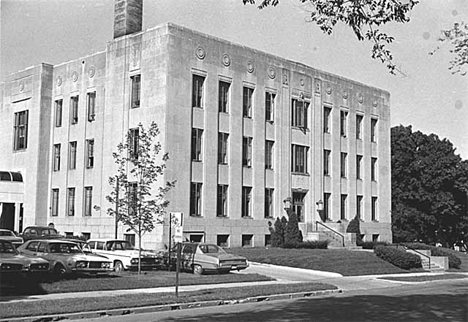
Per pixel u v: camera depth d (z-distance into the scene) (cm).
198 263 2648
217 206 3931
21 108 4759
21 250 2312
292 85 4550
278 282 2516
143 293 1917
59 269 2230
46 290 1875
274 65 4422
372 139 5341
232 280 2408
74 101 4453
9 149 4816
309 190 4612
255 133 4231
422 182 6103
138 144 2956
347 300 1977
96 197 4097
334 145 4875
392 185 6234
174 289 2084
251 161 4200
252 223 4131
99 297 1764
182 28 3791
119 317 1532
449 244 6278
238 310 1680
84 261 2214
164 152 3609
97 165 4125
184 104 3756
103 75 4194
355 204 5053
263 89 4316
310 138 4666
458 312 1622
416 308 1719
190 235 3700
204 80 3922
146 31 3844
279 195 4356
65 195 4391
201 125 3872
